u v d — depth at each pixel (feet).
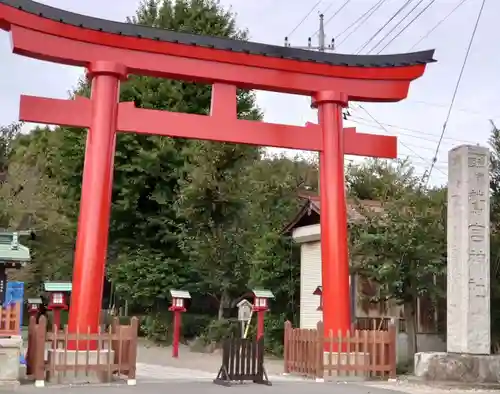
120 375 49.49
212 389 43.93
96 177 49.49
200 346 88.63
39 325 44.09
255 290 77.20
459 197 54.95
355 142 58.75
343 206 56.44
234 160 96.78
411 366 67.41
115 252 107.76
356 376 52.85
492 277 67.97
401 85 60.44
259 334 75.25
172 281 96.53
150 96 105.40
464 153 55.01
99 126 50.19
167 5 116.37
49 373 44.24
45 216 109.19
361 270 68.28
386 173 77.30
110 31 51.24
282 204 102.06
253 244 92.32
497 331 71.05
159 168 101.65
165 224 101.24
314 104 58.49
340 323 54.39
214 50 54.34
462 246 53.98
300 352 55.83
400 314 73.77
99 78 51.06
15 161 128.47
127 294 99.04
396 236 62.75
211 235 93.20
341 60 58.13
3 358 41.70
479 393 46.83
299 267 88.48
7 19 48.34
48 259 111.86
